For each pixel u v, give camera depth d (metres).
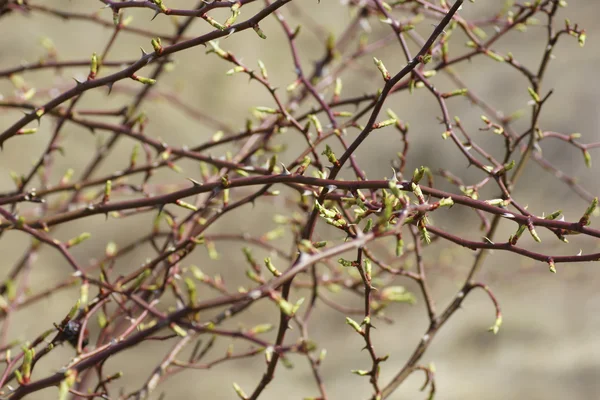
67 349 7.64
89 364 2.57
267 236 3.82
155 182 9.03
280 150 3.72
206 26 10.59
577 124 10.25
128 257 9.45
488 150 10.20
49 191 3.55
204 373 8.14
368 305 2.56
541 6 3.34
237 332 2.92
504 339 8.15
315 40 10.81
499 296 8.71
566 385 7.38
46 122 9.78
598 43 11.01
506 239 8.88
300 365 8.34
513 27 3.50
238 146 4.16
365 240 1.98
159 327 2.82
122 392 3.14
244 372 8.25
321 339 8.50
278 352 2.91
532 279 8.47
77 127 9.66
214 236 3.78
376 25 9.14
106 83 2.54
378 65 2.40
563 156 10.20
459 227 9.33
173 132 9.80
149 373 8.17
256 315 8.72
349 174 7.56
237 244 9.22
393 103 10.84
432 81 10.90
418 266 3.28
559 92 10.62
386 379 7.71
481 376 7.55
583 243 6.43
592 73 10.54
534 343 7.98
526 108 10.49
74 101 3.50
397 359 8.07
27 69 3.91
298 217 3.86
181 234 3.44
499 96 10.65
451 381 7.65
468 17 9.91
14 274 4.16
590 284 8.45
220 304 2.89
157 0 2.28
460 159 10.24
